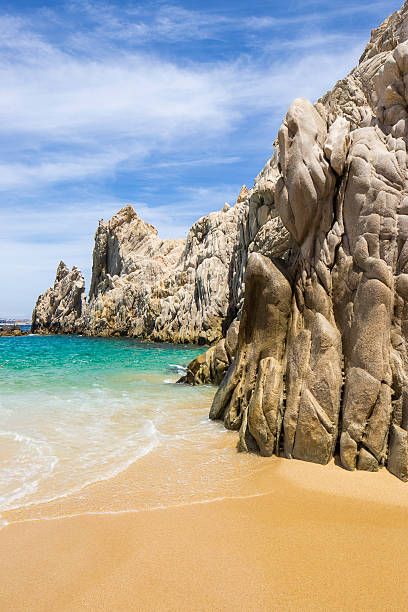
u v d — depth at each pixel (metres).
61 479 10.34
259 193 38.00
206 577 6.59
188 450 12.24
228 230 54.50
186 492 9.50
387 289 10.05
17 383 23.75
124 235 82.94
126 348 48.91
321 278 11.36
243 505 8.81
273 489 9.34
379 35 32.41
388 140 11.02
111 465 11.23
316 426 10.18
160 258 74.81
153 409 17.30
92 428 14.56
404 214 10.19
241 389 13.80
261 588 6.32
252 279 12.88
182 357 38.78
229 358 22.08
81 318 82.88
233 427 13.91
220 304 50.31
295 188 11.61
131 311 69.06
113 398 19.48
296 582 6.43
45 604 6.07
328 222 11.52
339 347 10.62
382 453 9.70
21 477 10.48
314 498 8.84
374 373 9.86
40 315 89.12
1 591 6.34
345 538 7.52
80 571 6.79
